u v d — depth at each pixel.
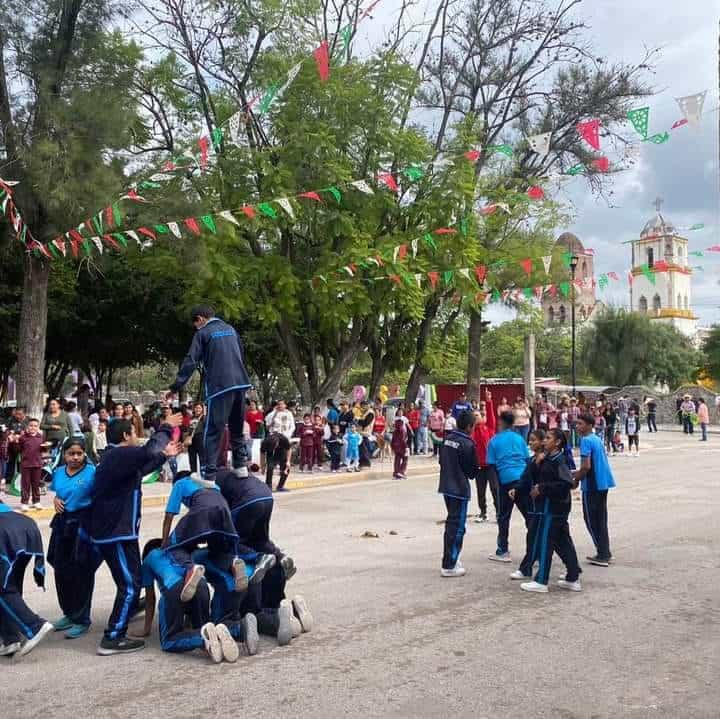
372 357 27.17
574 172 20.03
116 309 31.08
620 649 5.88
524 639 6.13
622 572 8.46
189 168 17.69
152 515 13.27
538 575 7.64
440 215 21.62
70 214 15.70
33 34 16.92
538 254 25.08
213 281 19.59
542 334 67.81
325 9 21.77
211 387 6.29
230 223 19.20
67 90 16.61
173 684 5.23
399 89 21.92
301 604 6.36
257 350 34.84
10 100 16.48
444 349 28.58
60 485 6.40
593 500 8.86
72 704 4.89
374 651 5.86
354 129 21.11
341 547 9.99
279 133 20.42
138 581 6.07
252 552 6.39
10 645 5.87
